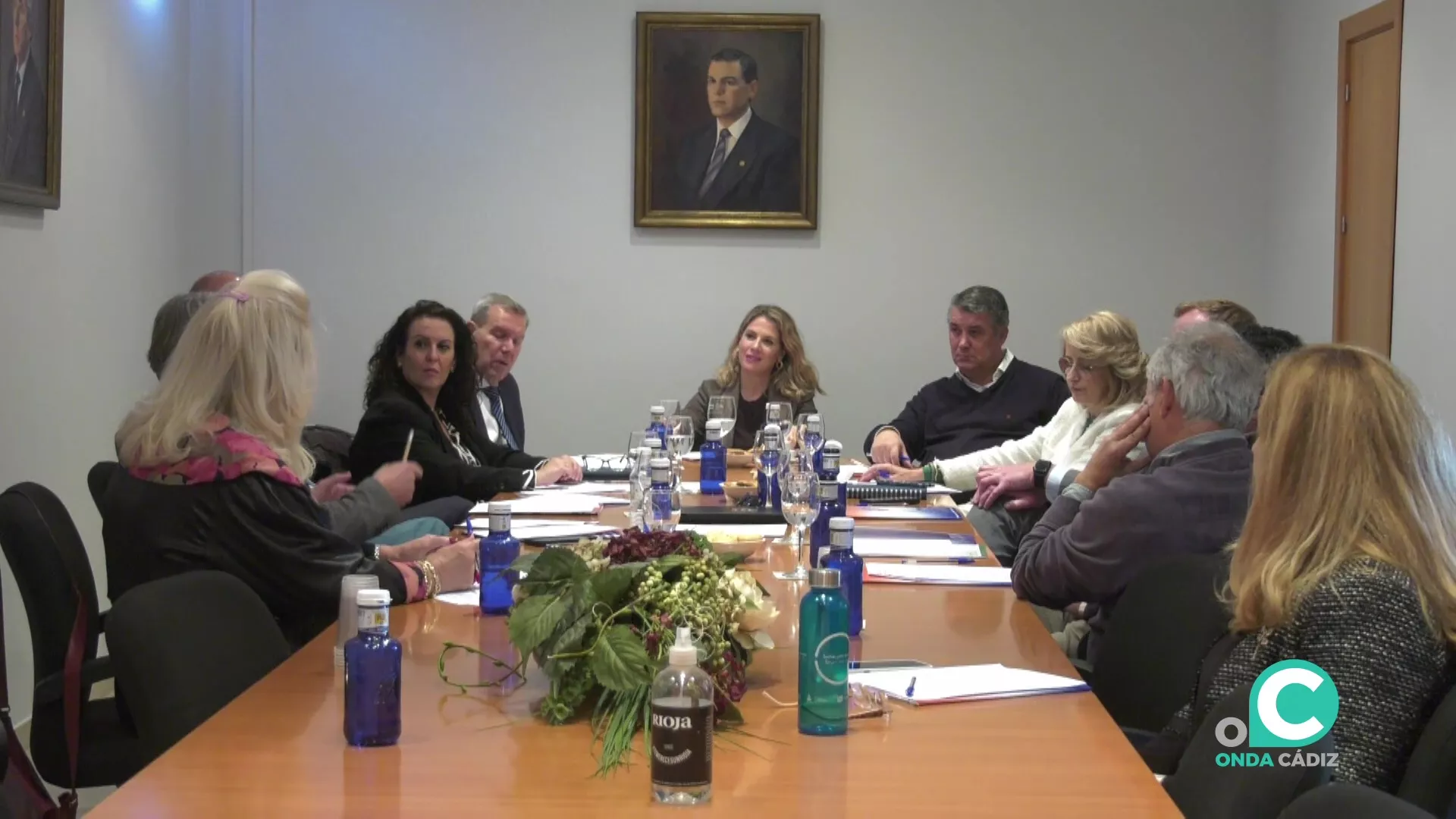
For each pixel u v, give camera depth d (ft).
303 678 6.30
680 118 20.10
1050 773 4.99
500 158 20.24
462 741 5.34
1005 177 20.36
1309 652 5.49
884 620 7.61
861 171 20.31
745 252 20.36
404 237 20.25
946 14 20.22
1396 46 16.38
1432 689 5.30
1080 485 9.06
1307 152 19.06
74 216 15.16
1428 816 3.52
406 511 12.42
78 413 15.28
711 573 5.70
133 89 16.99
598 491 13.32
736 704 5.72
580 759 5.11
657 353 20.43
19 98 13.33
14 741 7.73
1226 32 20.30
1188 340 8.51
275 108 20.10
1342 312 17.87
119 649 6.29
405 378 14.30
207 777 4.88
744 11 20.13
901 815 4.53
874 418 20.49
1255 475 6.00
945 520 11.43
